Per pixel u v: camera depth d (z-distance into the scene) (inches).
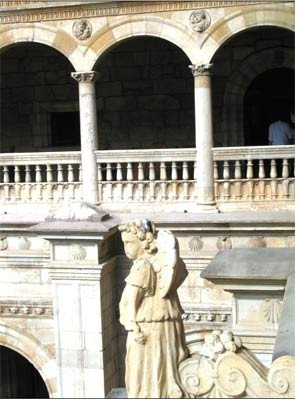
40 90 813.9
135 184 610.5
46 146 824.9
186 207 596.7
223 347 222.8
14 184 642.8
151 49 770.2
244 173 732.0
